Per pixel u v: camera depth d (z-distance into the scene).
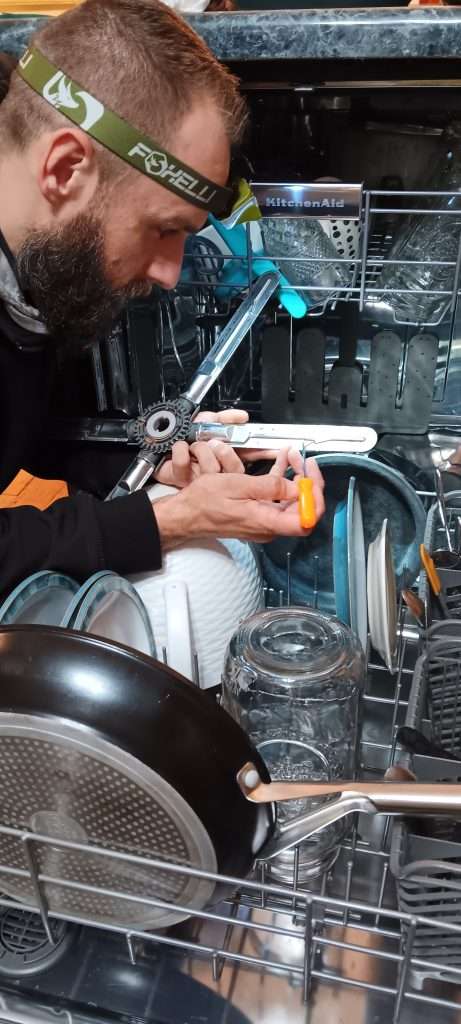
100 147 0.63
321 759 0.67
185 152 0.63
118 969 0.57
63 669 0.47
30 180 0.68
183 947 0.55
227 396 1.07
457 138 0.86
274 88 0.82
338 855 0.63
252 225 0.89
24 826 0.54
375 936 0.58
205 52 0.64
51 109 0.63
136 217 0.67
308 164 0.92
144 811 0.49
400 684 0.79
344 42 0.73
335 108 0.88
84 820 0.51
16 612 0.61
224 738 0.48
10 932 0.59
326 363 1.04
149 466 0.80
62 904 0.57
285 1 1.00
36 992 0.56
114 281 0.74
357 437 0.78
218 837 0.48
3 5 0.83
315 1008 0.54
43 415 0.93
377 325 1.00
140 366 1.02
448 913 0.52
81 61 0.61
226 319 1.01
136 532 0.72
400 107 0.87
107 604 0.65
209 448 0.78
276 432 0.80
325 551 0.95
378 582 0.73
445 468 0.97
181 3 0.82
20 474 0.88
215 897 0.52
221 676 0.76
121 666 0.47
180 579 0.74
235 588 0.76
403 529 0.94
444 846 0.53
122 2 0.63
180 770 0.47
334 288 0.90
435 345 0.94
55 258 0.70
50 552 0.70
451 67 0.77
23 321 0.80
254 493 0.71
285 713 0.68
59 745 0.47
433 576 0.75
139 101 0.60
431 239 0.90
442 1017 0.53
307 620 0.69
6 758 0.50
